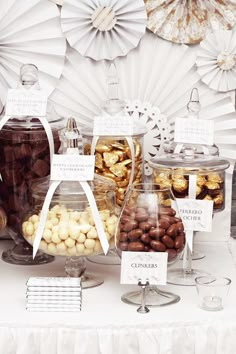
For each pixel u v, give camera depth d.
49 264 1.40
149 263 1.13
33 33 1.47
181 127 1.37
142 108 1.52
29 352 1.09
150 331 1.09
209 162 1.31
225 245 1.58
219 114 1.54
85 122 1.53
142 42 1.51
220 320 1.11
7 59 1.48
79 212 1.20
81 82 1.51
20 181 1.35
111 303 1.18
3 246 1.55
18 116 1.32
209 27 1.50
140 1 1.46
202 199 1.31
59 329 1.09
